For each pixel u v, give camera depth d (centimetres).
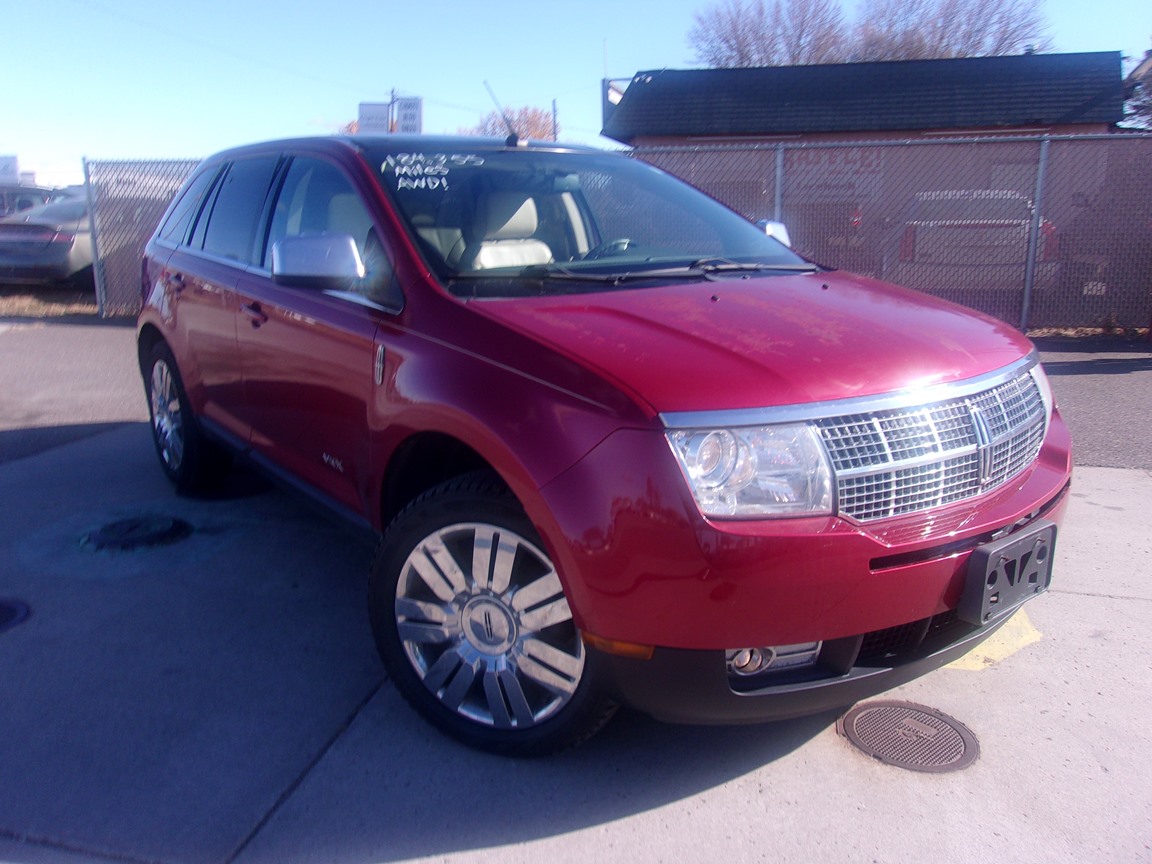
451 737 316
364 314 348
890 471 265
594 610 261
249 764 305
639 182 448
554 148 446
